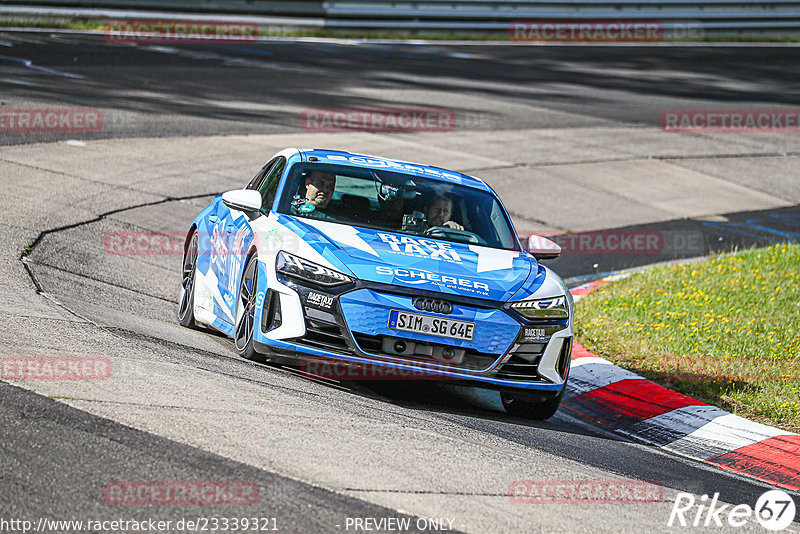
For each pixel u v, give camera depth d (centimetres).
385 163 2823
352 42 12062
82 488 1426
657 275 4341
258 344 2281
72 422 1670
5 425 1616
